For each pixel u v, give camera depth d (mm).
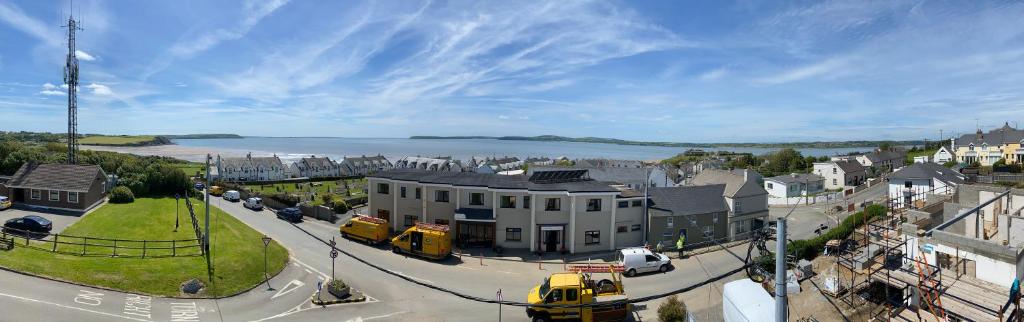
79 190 55750
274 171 136875
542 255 46406
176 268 34375
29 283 29281
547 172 51656
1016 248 24188
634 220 49781
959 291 24281
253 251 40938
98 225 46844
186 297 31312
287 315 30453
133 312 28141
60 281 30141
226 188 92062
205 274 34219
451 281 38406
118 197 62188
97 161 84938
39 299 27547
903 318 23938
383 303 33312
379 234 48688
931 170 73562
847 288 30797
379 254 45500
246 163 132000
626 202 49312
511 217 48406
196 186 93812
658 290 36812
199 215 55188
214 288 32969
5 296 27219
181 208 60875
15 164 71688
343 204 69688
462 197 50219
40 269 31188
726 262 44281
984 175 76625
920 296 23547
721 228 53625
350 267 41094
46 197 56719
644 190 53500
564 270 41906
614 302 29594
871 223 45000
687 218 51125
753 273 29531
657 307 33406
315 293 34344
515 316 31812
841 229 48344
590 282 31188
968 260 27828
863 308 27516
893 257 31844
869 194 84500
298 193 95062
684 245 50281
